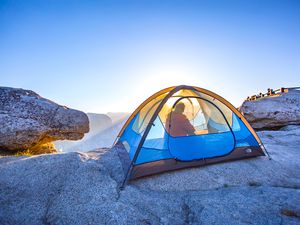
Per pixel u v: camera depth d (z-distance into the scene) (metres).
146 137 2.06
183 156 2.15
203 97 2.43
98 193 1.64
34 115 3.68
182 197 1.69
